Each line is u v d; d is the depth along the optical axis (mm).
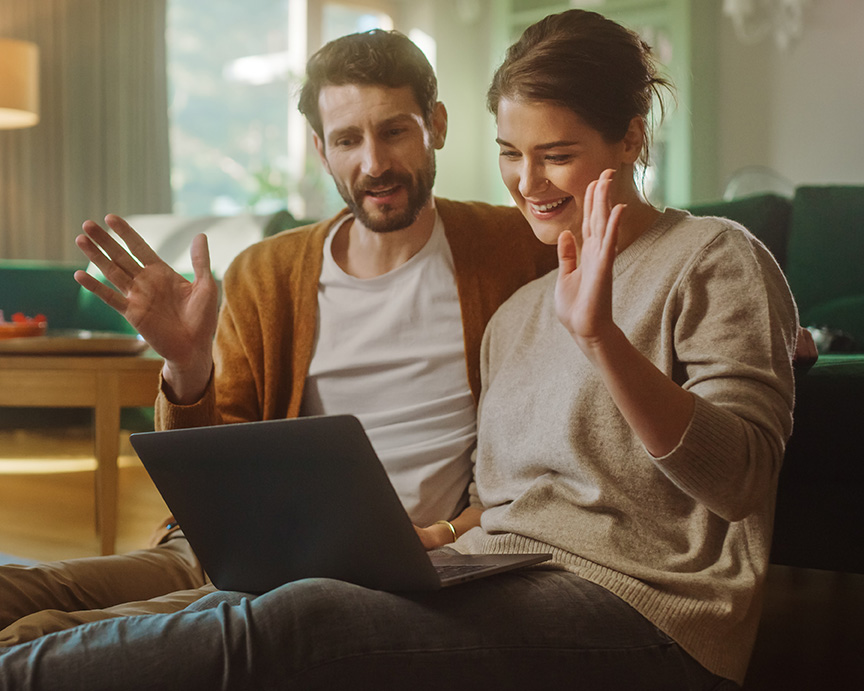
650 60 1143
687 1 5672
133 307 1167
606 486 1011
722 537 1010
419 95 1340
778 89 5789
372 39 1324
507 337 1293
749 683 1510
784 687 1492
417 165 1345
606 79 1068
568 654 909
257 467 928
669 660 932
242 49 6715
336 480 877
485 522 1129
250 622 848
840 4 5516
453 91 7293
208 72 6605
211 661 824
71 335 2377
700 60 5828
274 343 1418
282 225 2871
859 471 1381
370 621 880
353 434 836
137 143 5785
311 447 871
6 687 801
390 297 1400
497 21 6480
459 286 1384
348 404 1396
